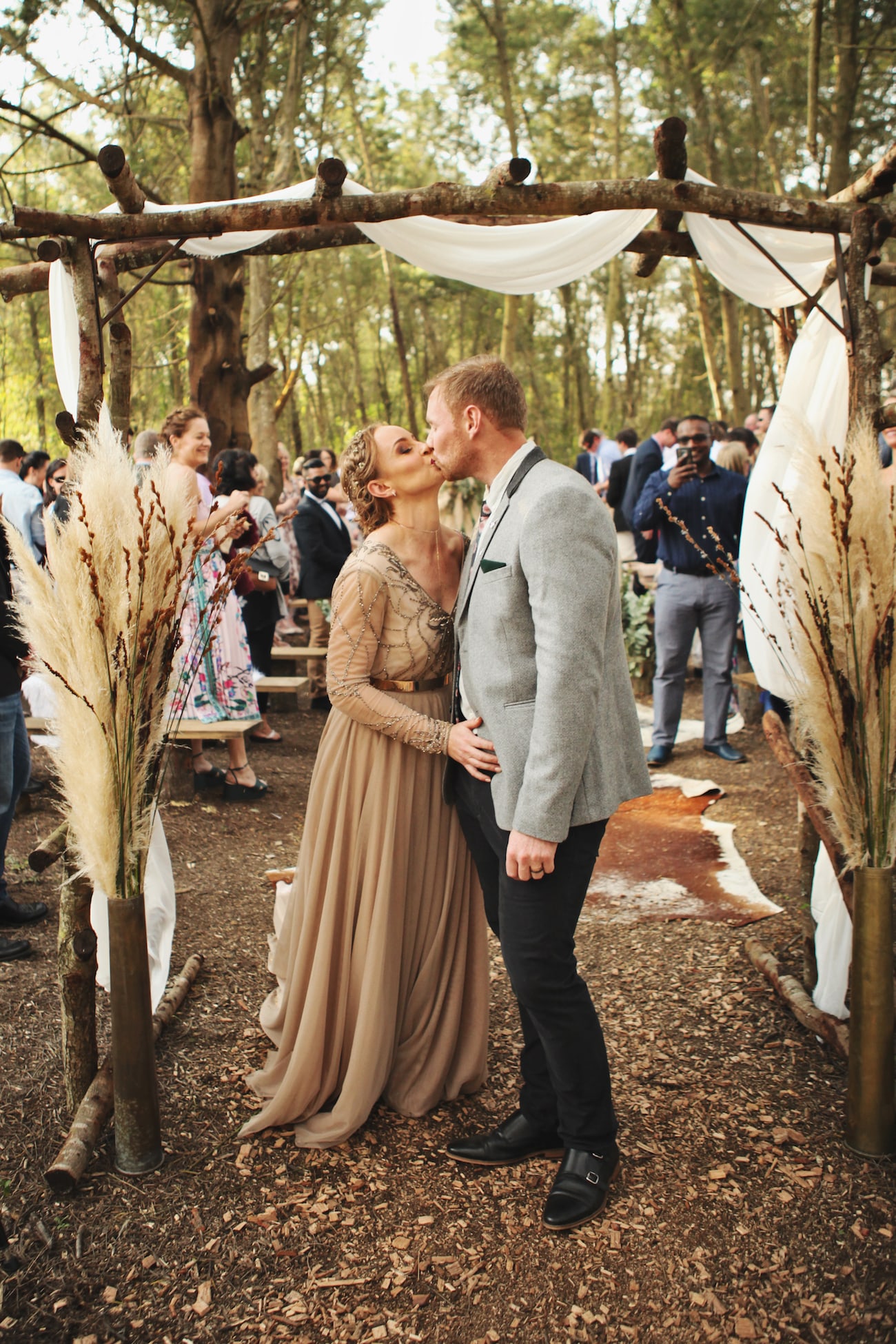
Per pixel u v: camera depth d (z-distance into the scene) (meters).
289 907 2.87
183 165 9.47
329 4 9.25
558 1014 2.07
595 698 1.92
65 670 2.05
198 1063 2.72
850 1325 1.86
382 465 2.37
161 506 2.01
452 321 27.91
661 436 7.89
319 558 7.00
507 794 2.04
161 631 2.11
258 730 6.48
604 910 3.92
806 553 2.31
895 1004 2.30
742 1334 1.83
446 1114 2.53
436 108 18.31
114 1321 1.86
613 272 20.58
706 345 14.99
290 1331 1.84
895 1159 2.32
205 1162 2.31
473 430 2.12
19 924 3.64
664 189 2.68
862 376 2.67
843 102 10.12
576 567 1.91
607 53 16.52
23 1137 2.39
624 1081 2.67
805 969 3.11
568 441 23.70
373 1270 1.99
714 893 4.05
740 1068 2.73
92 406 2.55
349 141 16.92
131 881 2.15
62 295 3.11
